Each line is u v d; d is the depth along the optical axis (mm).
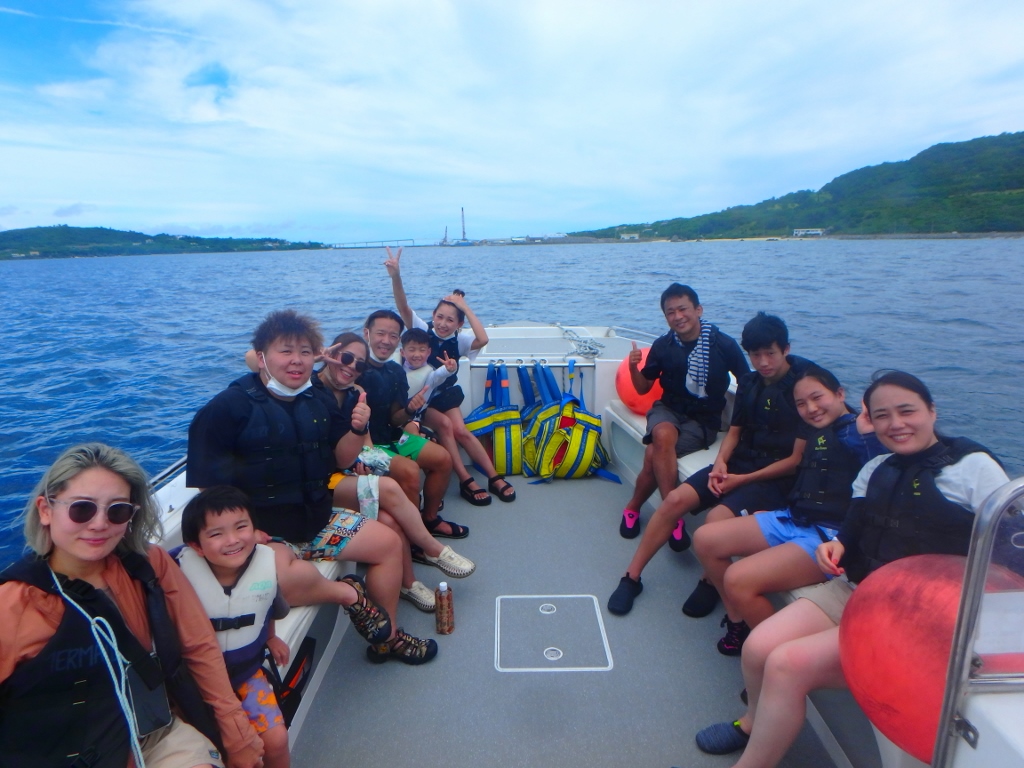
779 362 2766
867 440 2281
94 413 8969
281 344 2256
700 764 2080
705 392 3461
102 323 18719
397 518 2787
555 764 2096
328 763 2121
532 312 15828
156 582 1509
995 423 7414
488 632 2789
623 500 4039
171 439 7898
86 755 1341
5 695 1297
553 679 2494
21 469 6902
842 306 16891
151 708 1438
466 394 4586
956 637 1125
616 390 4578
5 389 10398
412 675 2529
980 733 1114
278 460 2283
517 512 3893
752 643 1938
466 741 2201
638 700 2373
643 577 3195
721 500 2795
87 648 1328
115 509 1347
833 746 2072
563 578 3188
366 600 2400
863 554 1955
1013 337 12320
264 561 1835
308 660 2342
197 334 16281
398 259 4270
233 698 1617
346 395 2865
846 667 1510
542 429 4348
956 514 1755
